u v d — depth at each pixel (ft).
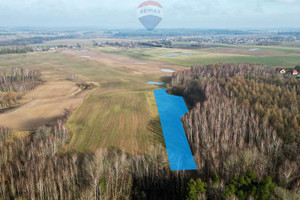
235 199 114.42
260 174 143.95
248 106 247.91
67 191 152.25
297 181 137.39
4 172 168.14
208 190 135.13
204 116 232.32
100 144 209.77
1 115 274.57
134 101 320.91
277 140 189.57
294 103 242.37
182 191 158.40
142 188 166.50
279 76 366.43
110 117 266.77
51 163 167.94
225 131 203.72
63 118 261.24
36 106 304.30
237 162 158.20
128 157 188.96
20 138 215.10
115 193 154.81
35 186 151.94
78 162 182.09
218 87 317.83
